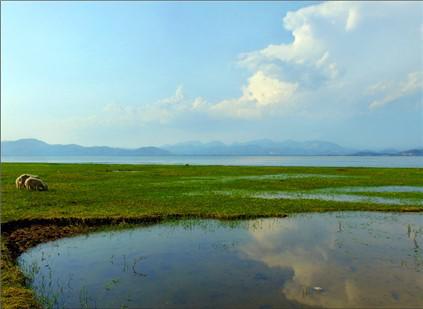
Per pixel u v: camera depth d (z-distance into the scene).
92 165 77.50
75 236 17.45
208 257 14.07
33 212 20.56
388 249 14.89
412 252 14.45
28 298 9.98
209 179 44.53
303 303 9.89
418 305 9.67
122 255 14.43
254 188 34.91
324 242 16.11
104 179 42.62
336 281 11.43
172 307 9.80
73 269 12.85
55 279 11.89
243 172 58.28
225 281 11.53
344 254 14.26
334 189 34.88
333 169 66.88
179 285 11.27
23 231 17.47
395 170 62.97
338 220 20.75
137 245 15.88
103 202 24.78
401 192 32.53
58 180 40.59
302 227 19.03
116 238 17.08
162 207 23.16
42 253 14.76
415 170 62.56
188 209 22.67
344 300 10.06
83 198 26.33
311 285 11.10
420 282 11.27
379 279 11.55
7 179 39.59
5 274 11.66
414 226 19.14
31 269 12.83
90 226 19.16
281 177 48.94
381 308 9.53
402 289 10.72
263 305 9.83
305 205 24.77
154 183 38.59
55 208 22.02
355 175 52.72
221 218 21.08
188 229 18.75
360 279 11.60
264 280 11.59
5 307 9.27
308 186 37.16
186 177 47.41
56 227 18.52
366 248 15.09
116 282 11.59
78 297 10.46
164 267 12.93
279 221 20.56
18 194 27.67
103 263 13.47
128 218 20.09
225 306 9.80
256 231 18.25
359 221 20.48
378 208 23.91
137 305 9.93
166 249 15.21
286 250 14.91
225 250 15.00
